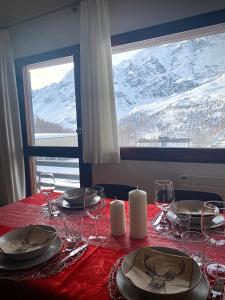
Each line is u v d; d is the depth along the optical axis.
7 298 0.80
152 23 2.14
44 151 2.89
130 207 1.04
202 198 1.55
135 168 2.35
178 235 1.04
